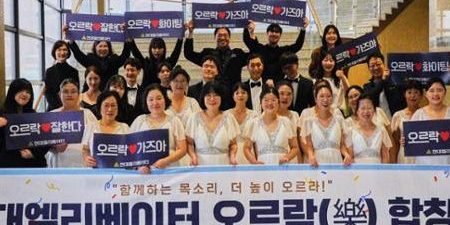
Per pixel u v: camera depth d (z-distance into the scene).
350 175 3.41
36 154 3.66
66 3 10.66
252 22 5.46
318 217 3.40
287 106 4.09
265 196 3.40
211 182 3.39
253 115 3.94
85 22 5.65
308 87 4.82
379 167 3.40
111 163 3.35
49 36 9.99
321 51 5.18
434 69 4.55
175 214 3.39
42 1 9.45
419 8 9.02
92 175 3.37
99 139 3.32
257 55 4.90
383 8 9.51
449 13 6.41
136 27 5.57
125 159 3.33
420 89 4.13
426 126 3.38
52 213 3.38
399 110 4.45
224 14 5.47
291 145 3.75
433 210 3.40
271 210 3.40
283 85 4.07
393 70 4.62
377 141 3.72
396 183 3.40
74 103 3.92
